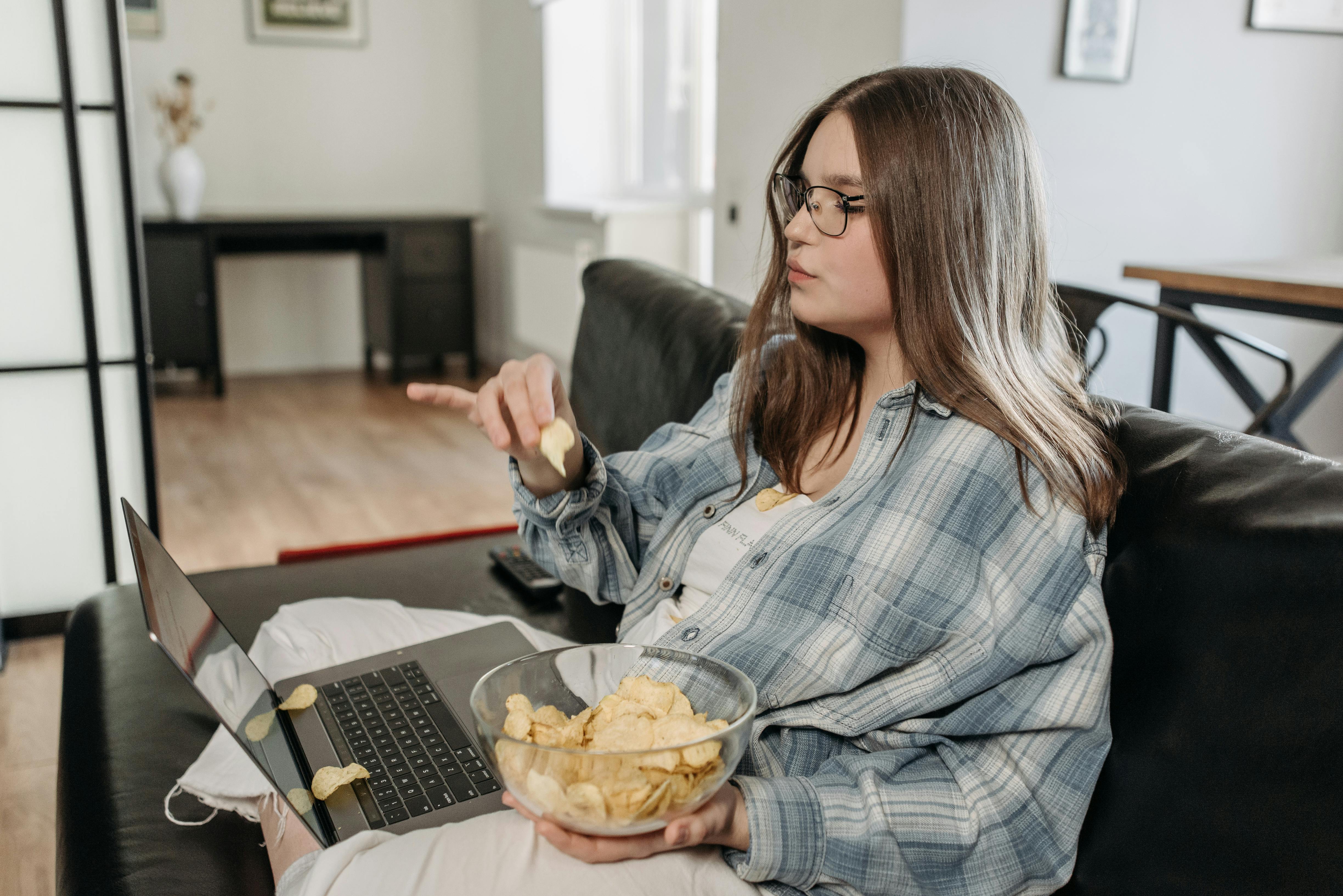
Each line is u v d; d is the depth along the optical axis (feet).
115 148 7.18
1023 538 2.74
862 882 2.47
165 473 11.95
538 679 2.67
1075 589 2.64
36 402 7.30
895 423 3.10
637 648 2.73
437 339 17.30
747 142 10.56
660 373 5.12
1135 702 2.54
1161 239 9.96
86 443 7.48
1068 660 2.63
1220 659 2.30
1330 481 2.29
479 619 4.19
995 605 2.68
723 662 2.57
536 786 2.10
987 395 2.86
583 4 15.38
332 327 18.60
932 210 2.87
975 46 8.63
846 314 3.07
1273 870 2.14
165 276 15.42
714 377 4.67
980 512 2.77
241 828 3.12
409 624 4.09
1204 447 2.64
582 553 3.56
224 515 10.45
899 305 2.96
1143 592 2.57
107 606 4.62
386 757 3.07
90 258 7.23
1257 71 9.86
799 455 3.48
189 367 15.92
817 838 2.44
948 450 2.87
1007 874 2.57
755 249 10.51
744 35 10.48
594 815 2.10
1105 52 9.12
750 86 10.44
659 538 3.68
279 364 18.34
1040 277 3.14
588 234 14.28
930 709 2.71
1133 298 5.64
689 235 13.88
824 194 3.00
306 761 3.03
